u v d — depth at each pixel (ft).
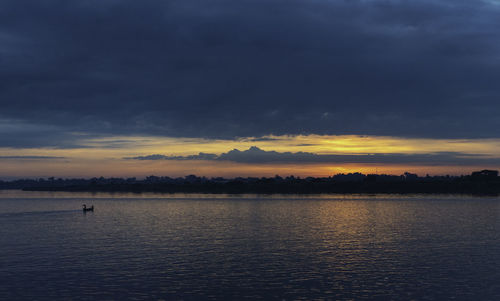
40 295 152.35
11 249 245.04
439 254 225.76
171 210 616.39
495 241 272.31
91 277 176.35
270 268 192.54
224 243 266.77
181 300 147.23
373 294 153.38
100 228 360.07
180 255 223.92
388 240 278.87
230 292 156.04
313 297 150.20
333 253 229.45
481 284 165.17
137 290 158.51
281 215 505.25
